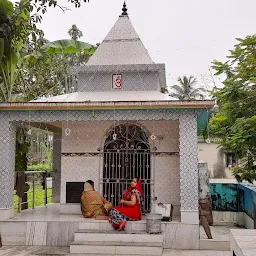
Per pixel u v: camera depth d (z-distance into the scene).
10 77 9.83
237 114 9.64
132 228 8.08
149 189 9.70
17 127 9.76
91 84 10.31
